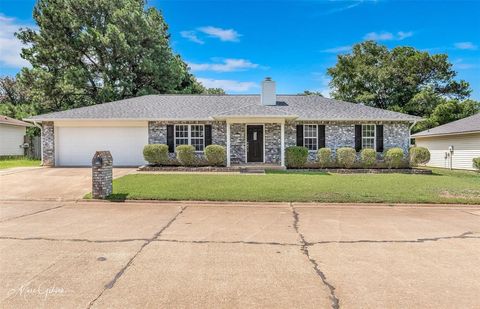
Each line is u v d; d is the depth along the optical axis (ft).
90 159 60.90
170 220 24.21
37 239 18.93
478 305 11.38
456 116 94.38
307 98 70.69
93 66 95.55
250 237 19.90
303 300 11.62
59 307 10.93
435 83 116.47
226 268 14.71
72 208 28.43
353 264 15.34
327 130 60.75
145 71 94.53
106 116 59.62
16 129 86.07
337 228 22.25
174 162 60.08
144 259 15.74
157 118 59.26
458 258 16.29
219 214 26.48
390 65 116.78
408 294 12.19
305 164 57.36
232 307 11.05
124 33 91.15
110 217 25.04
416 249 17.69
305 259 16.01
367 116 60.18
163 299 11.60
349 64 129.08
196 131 61.16
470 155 64.90
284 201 31.17
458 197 32.71
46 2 88.58
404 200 31.30
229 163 56.75
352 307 11.12
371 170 55.72
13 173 48.60
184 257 16.11
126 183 39.11
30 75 88.12
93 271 14.14
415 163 58.18
